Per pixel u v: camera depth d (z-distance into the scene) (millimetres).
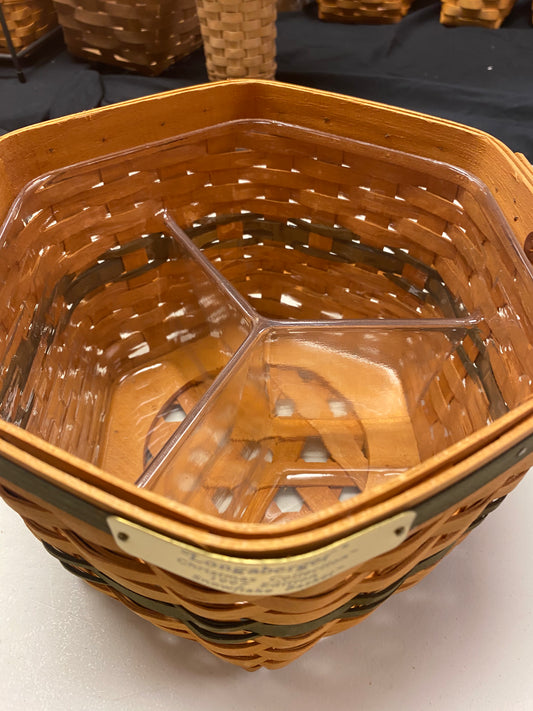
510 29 809
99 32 705
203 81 732
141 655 387
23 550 430
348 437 435
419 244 429
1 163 360
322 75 744
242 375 399
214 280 423
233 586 215
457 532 304
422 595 413
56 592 413
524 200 339
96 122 386
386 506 210
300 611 261
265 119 430
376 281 468
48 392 396
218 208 467
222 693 373
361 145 407
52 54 778
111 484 218
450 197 400
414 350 424
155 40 694
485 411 374
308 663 385
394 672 382
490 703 370
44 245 395
